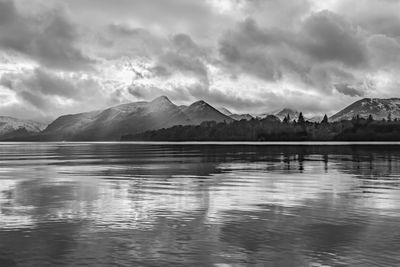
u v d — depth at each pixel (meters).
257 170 72.00
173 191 43.69
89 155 139.38
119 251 21.17
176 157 119.69
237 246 22.02
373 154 132.75
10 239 23.47
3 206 34.22
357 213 31.06
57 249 21.53
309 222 27.91
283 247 21.84
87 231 25.31
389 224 27.27
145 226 26.69
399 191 43.47
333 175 62.03
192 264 19.20
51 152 176.62
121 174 64.62
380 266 18.88
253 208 33.16
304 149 191.00
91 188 46.53
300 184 50.31
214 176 60.84
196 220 28.55
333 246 22.02
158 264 19.19
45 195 40.75
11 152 178.50
